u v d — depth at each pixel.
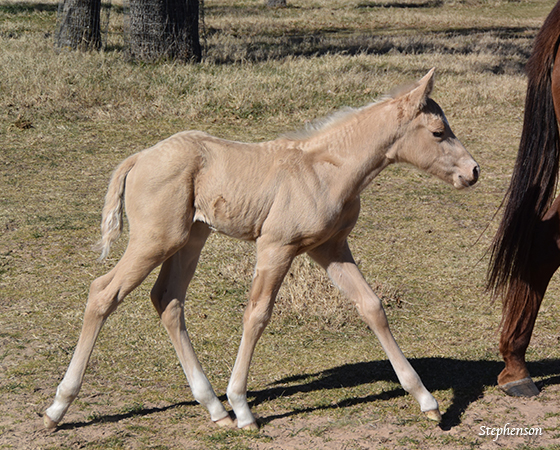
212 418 3.79
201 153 3.71
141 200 3.63
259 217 3.68
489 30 23.25
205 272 6.05
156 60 13.02
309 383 4.31
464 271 6.20
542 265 4.04
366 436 3.69
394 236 6.98
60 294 5.48
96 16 14.12
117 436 3.65
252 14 24.62
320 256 3.96
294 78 12.47
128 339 4.83
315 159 3.76
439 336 5.02
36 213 7.16
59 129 9.93
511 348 4.16
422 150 3.78
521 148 4.12
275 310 5.30
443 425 3.81
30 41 14.10
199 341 4.84
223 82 11.90
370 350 4.80
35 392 4.09
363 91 12.13
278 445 3.59
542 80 4.06
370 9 27.55
